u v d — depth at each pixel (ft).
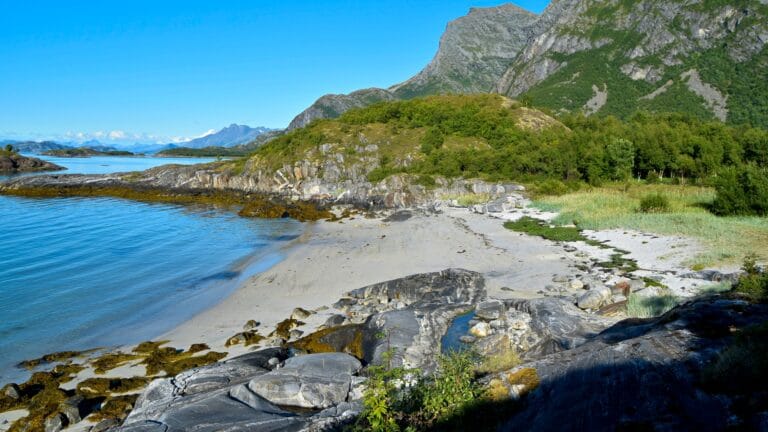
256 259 116.37
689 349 30.14
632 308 57.72
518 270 89.66
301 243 134.92
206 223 174.60
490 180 219.00
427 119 299.17
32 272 104.73
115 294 89.40
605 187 197.57
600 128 325.62
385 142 274.77
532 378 31.37
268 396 41.65
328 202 224.12
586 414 25.52
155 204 235.61
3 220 179.73
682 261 83.46
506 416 28.60
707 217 112.47
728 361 26.14
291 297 84.79
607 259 91.71
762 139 208.44
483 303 64.69
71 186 293.64
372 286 81.97
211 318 76.02
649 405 25.03
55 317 77.51
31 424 45.37
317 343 61.21
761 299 39.60
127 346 66.28
